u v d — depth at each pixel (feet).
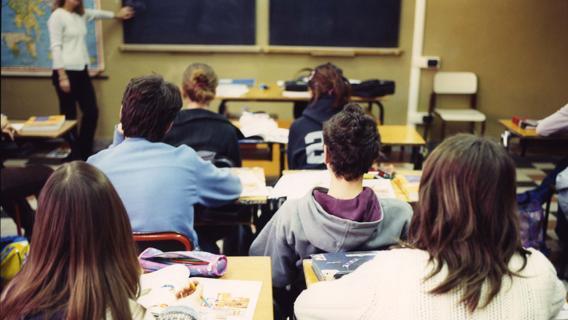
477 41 16.15
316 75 9.27
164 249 5.87
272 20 17.02
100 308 3.02
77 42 14.96
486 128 16.81
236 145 8.66
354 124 5.26
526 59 15.67
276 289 6.32
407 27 16.96
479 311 3.16
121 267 3.19
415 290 3.26
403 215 5.48
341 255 5.08
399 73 17.40
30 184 9.46
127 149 6.14
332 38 17.16
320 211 5.22
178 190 6.15
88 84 15.48
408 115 17.58
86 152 15.96
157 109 6.11
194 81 8.64
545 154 16.17
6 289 3.10
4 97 17.39
